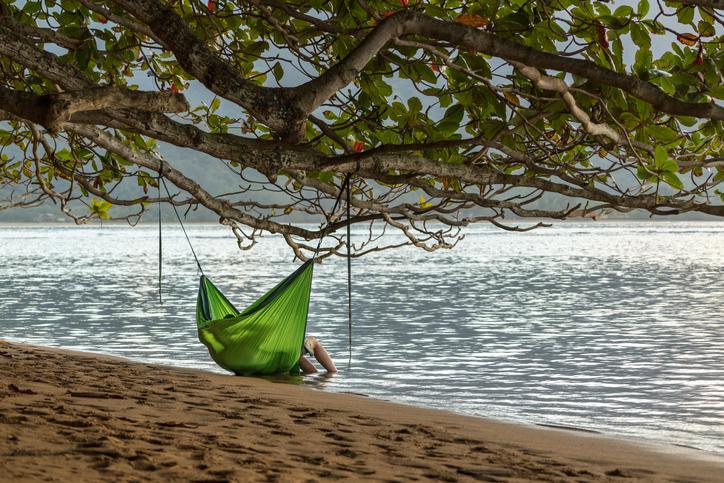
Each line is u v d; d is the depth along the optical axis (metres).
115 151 6.33
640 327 18.47
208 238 94.12
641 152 4.95
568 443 6.45
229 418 5.98
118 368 9.43
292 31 5.59
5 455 3.83
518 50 3.71
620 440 6.80
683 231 126.31
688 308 22.61
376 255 56.47
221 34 6.09
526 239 89.88
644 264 44.31
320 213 8.07
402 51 4.76
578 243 78.25
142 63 7.14
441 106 4.99
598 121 4.66
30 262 44.84
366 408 7.58
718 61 4.40
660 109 3.82
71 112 3.09
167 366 10.23
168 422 5.46
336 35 5.01
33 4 6.05
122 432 4.74
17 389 6.39
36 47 3.89
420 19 3.64
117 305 22.25
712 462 5.91
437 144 4.32
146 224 191.50
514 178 4.98
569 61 3.74
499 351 14.66
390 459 4.78
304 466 4.26
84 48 5.87
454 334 17.09
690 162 5.07
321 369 12.26
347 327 18.17
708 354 14.43
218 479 3.69
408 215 7.63
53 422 4.85
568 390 10.98
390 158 4.77
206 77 3.40
